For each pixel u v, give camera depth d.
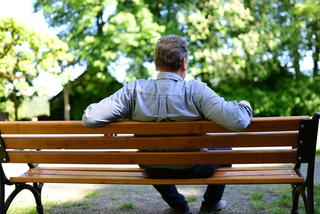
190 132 2.59
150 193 4.26
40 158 2.83
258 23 14.88
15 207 3.79
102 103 2.58
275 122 2.53
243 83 16.47
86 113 2.58
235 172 2.90
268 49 15.45
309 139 2.58
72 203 3.93
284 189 4.26
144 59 14.40
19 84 12.43
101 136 2.70
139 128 2.62
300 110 16.75
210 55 14.14
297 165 2.81
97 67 14.27
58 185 4.73
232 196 4.08
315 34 15.80
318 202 3.71
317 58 16.41
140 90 2.64
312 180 2.64
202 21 13.62
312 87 16.55
